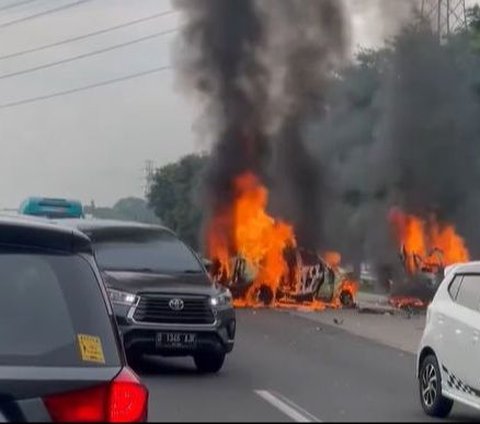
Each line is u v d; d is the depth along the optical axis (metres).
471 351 14.33
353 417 10.09
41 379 5.72
